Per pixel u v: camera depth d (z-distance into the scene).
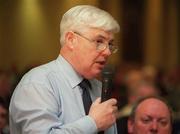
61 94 3.47
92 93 3.72
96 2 14.68
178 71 17.62
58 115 3.42
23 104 3.33
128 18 22.95
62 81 3.52
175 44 24.56
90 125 3.20
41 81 3.41
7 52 17.33
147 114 4.92
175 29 24.62
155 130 4.89
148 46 23.44
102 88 3.58
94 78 3.64
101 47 3.46
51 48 15.98
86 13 3.48
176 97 13.49
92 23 3.44
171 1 24.34
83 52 3.48
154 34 23.53
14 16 17.25
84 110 3.53
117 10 21.92
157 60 23.66
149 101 5.02
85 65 3.48
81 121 3.22
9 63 17.30
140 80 12.45
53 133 3.20
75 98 3.53
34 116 3.27
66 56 3.59
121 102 10.98
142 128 4.93
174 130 7.96
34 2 16.47
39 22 16.42
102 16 3.46
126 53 22.89
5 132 6.05
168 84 16.27
